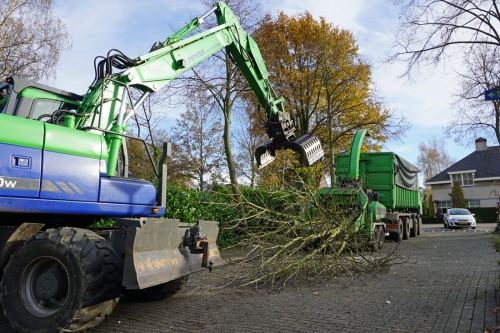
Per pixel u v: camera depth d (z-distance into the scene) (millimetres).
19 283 4633
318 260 8117
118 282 4715
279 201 10359
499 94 6820
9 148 4379
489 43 13266
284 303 6195
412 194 20000
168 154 6008
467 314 5297
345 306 5906
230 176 15102
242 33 8688
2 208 4301
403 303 5996
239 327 4984
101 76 5969
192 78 14633
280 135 8430
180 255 5715
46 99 5578
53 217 5453
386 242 15750
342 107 25312
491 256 11562
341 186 12703
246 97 18906
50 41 16312
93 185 5086
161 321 5355
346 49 23828
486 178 48062
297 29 24094
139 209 5609
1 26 15352
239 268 8773
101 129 5441
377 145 26734
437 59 13508
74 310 4336
